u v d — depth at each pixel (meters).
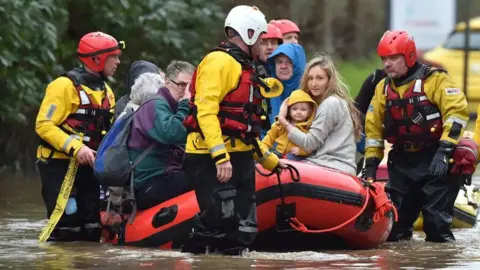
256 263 17.98
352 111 21.83
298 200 19.61
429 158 21.89
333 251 20.19
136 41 38.34
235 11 18.66
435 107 21.52
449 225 21.97
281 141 22.12
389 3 60.28
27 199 29.45
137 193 20.55
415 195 22.25
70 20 37.62
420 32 60.47
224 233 18.78
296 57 24.47
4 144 36.16
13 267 17.75
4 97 33.75
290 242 20.11
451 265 18.09
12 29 32.28
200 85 18.23
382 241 21.02
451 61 60.31
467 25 51.59
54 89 21.66
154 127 20.39
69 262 18.28
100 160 20.55
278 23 27.41
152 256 18.89
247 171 18.64
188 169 18.75
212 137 18.05
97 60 21.80
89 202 21.95
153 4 38.59
